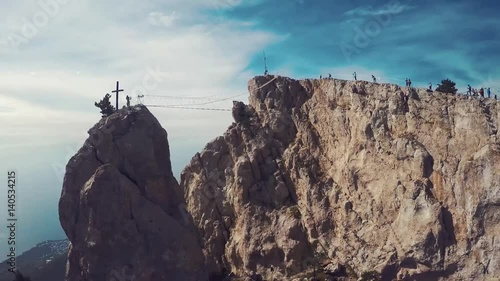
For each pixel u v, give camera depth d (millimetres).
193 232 80438
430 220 79500
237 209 97250
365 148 89000
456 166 79938
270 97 102750
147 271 73625
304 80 101875
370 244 84062
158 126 83688
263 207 95125
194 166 105188
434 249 78312
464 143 80000
